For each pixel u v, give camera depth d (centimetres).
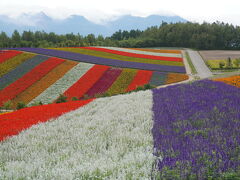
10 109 2781
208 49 10356
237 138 593
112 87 3397
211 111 923
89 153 589
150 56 6219
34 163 537
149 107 1140
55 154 612
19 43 9150
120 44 10750
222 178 401
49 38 10844
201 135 650
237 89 1502
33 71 3816
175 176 405
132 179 419
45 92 3173
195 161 466
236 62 5372
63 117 1126
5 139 807
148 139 657
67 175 439
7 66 3969
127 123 861
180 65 5209
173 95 1423
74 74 3847
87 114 1145
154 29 13212
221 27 11238
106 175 441
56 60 4397
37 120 1091
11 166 531
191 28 11425
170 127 769
